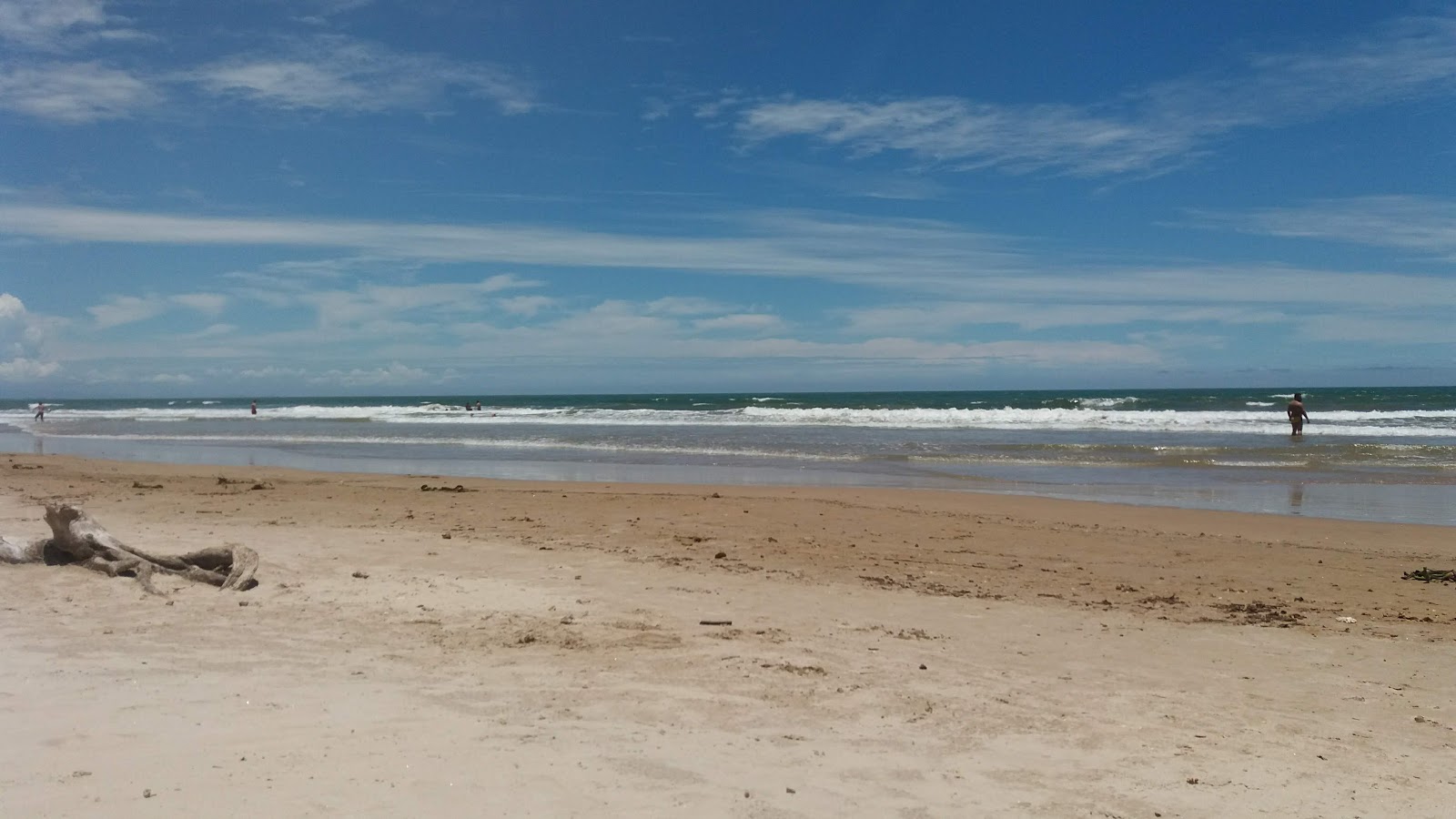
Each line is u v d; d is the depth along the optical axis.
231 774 4.06
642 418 48.81
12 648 6.17
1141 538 12.61
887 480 20.38
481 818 3.71
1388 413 43.84
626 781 4.18
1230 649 7.12
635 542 11.44
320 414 58.84
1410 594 9.34
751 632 7.08
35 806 3.67
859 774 4.41
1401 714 5.66
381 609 7.57
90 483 17.83
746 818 3.84
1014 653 6.81
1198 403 66.44
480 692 5.46
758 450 28.39
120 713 4.87
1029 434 34.28
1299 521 14.59
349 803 3.80
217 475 20.36
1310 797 4.36
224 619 7.16
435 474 21.84
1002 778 4.43
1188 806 4.19
